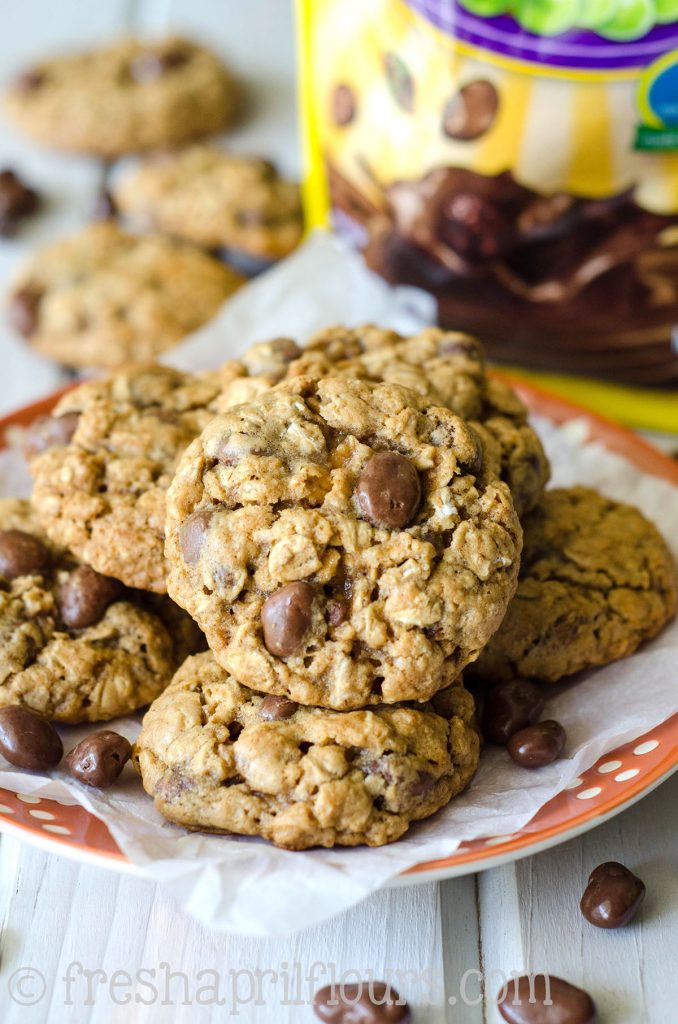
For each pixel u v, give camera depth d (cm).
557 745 37
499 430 39
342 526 35
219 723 36
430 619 35
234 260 57
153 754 36
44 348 54
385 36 46
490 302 50
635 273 48
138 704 38
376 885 33
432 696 37
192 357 47
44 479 39
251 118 64
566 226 47
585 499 42
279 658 35
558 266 48
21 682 38
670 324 49
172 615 40
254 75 66
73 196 61
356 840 35
